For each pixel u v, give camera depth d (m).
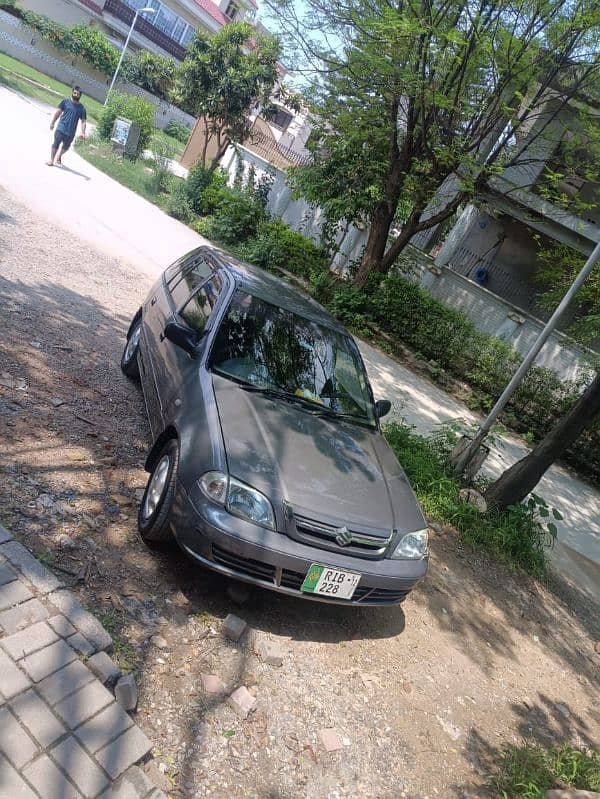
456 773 3.23
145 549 3.64
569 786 3.44
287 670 3.32
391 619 4.30
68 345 5.95
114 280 8.70
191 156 25.97
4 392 4.57
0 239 7.95
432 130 12.78
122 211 13.34
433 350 14.25
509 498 6.79
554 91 12.77
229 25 20.56
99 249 9.75
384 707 3.44
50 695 2.41
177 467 3.44
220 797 2.47
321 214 18.95
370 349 13.45
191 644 3.14
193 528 3.22
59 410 4.70
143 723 2.61
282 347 4.43
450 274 17.08
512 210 16.69
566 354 15.50
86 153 17.94
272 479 3.37
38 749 2.21
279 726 2.95
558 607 5.90
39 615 2.72
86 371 5.59
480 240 20.16
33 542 3.24
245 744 2.76
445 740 3.43
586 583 7.02
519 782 3.25
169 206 16.69
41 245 8.54
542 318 18.98
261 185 20.09
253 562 3.26
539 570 6.24
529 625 5.25
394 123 13.16
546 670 4.71
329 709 3.21
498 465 9.82
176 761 2.52
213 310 4.36
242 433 3.55
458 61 10.91
